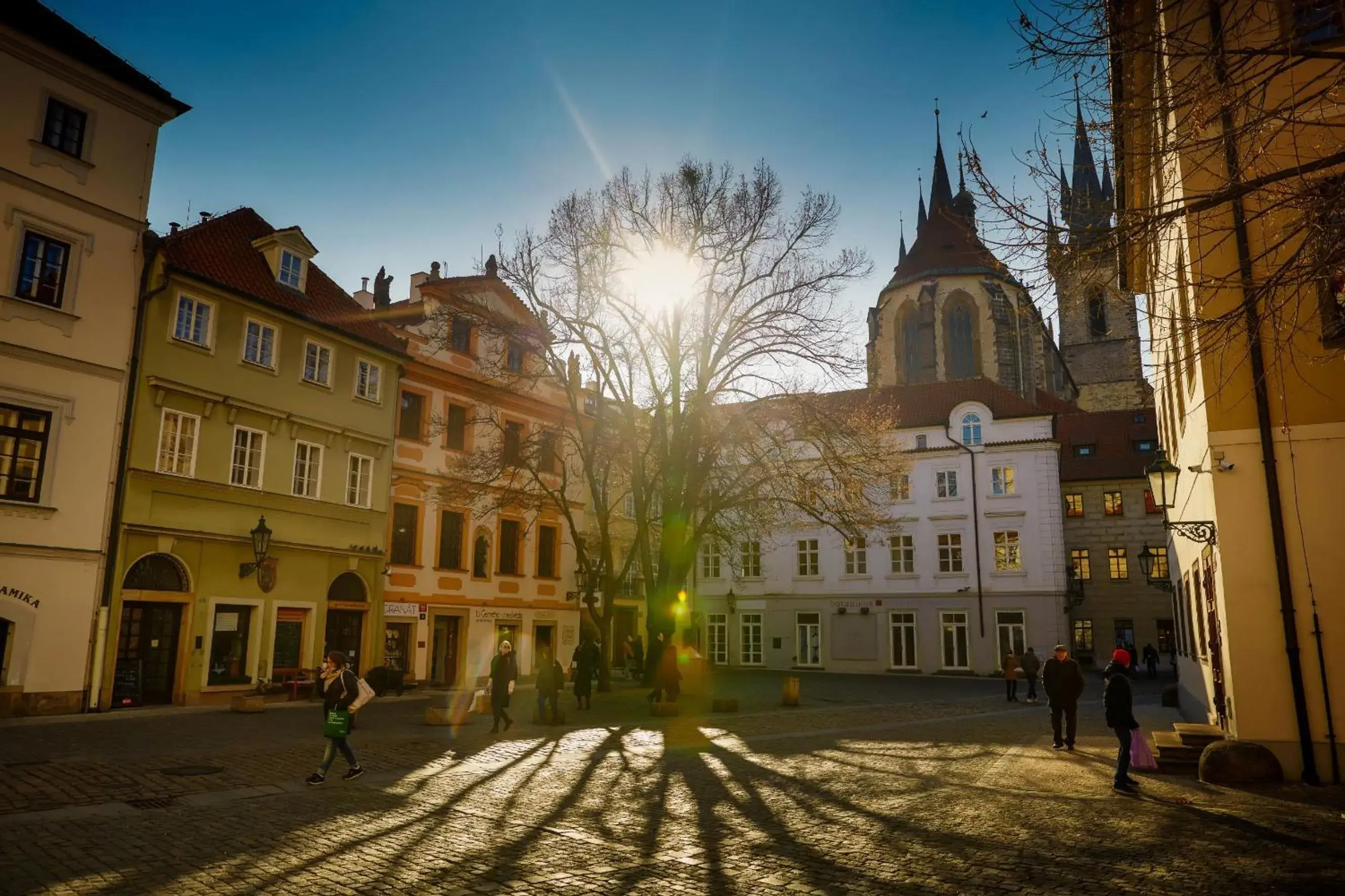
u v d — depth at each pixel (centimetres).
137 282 2377
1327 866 834
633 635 4516
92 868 800
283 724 1964
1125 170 925
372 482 3073
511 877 806
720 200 2895
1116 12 753
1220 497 1349
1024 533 4612
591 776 1359
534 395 3872
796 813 1097
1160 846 920
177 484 2425
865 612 4884
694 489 2916
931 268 8012
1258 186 748
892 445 3403
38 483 2144
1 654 2050
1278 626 1305
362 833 960
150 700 2353
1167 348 970
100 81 2314
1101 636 5488
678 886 786
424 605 3247
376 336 3150
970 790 1255
